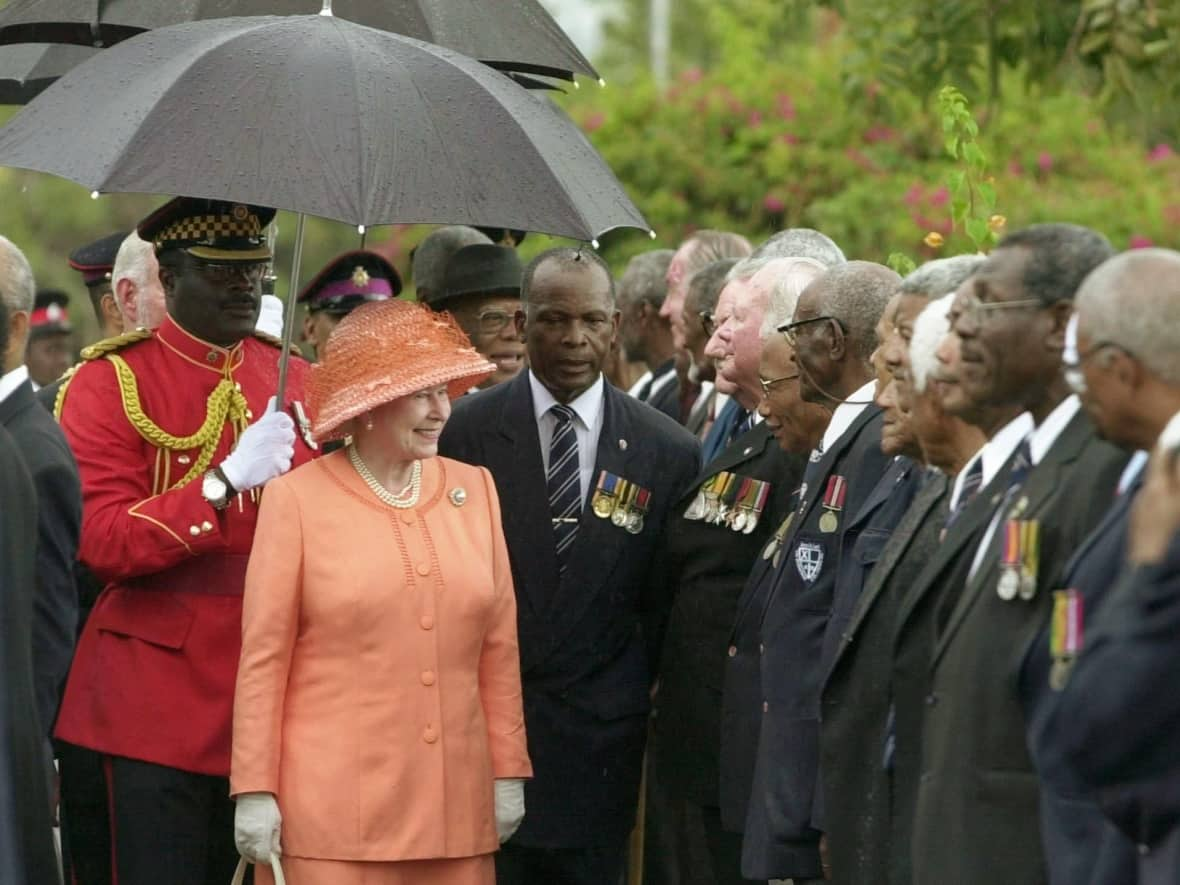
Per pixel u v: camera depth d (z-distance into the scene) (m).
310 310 29.17
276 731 19.81
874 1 38.09
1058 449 15.57
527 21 23.39
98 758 22.14
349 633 19.95
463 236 29.52
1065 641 14.30
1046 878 15.08
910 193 45.00
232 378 22.88
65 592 20.20
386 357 20.06
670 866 25.44
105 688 21.97
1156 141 36.41
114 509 21.75
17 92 27.64
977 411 16.28
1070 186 46.66
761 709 21.72
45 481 19.95
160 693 21.84
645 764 25.98
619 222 20.52
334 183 19.06
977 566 16.02
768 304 21.75
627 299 32.28
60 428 20.64
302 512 20.20
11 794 18.03
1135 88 33.25
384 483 20.62
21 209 72.44
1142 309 13.93
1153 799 13.31
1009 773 15.28
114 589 22.27
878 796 17.92
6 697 18.22
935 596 16.80
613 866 24.36
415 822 19.84
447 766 20.11
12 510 18.59
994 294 15.73
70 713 22.16
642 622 24.44
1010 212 44.91
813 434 20.95
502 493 23.78
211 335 22.64
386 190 19.12
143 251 25.38
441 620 20.28
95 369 22.62
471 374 20.34
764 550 22.02
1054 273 15.59
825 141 51.47
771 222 51.25
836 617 19.06
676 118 53.59
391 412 20.28
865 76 38.41
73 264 28.77
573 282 23.61
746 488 23.00
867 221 47.38
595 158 21.17
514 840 23.62
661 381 32.00
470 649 20.52
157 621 21.95
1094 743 13.36
